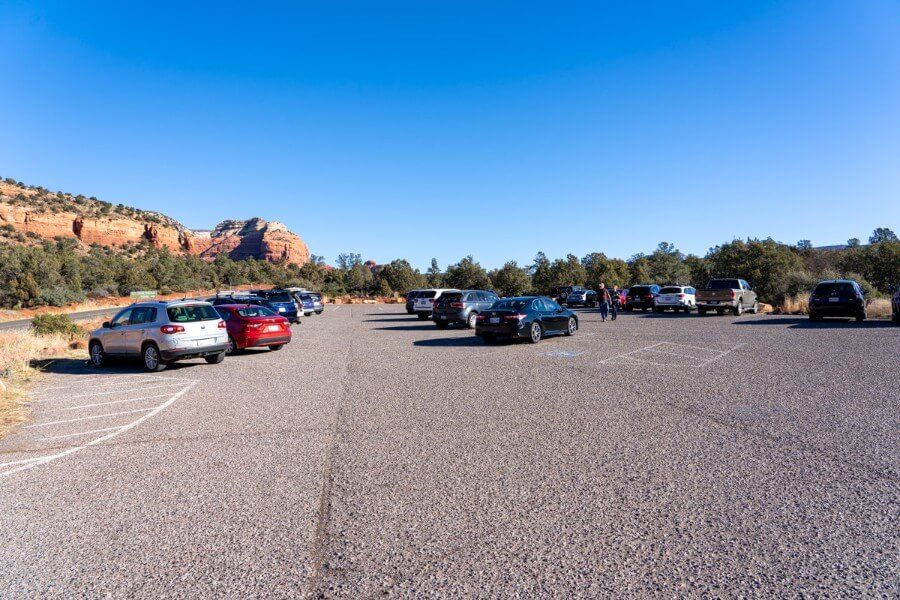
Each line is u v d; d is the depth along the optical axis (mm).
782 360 11469
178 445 6242
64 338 19172
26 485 5035
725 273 54969
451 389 9148
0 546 3787
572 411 7320
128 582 3258
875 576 3111
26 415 8086
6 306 49344
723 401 7688
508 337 18156
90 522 4152
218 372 12008
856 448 5445
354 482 4859
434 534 3791
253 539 3787
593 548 3535
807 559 3326
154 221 181625
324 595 3057
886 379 9062
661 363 11508
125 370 12797
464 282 80000
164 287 87438
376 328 24203
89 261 77125
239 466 5398
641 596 2969
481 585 3121
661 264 88250
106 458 5816
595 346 14977
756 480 4656
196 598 3061
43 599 3088
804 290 35094
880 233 97000
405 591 3078
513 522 3951
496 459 5398
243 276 122750
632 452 5504
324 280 120625
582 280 79062
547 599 2965
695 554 3424
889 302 26453
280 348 16609
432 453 5648
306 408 7996
